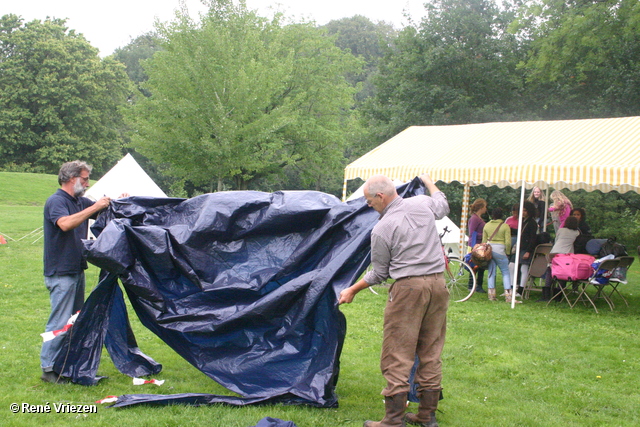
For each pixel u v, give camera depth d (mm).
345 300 3734
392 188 3695
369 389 4469
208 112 20938
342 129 30422
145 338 5875
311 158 28734
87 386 4285
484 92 27062
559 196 10094
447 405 4199
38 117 47750
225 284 4230
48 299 7707
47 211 4277
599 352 5828
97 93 49969
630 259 8422
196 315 4203
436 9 28328
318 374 3988
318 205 4285
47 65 48406
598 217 21125
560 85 24109
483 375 4984
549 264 9047
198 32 21453
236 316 4102
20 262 11094
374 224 4133
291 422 3531
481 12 27859
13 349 5207
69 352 4281
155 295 4195
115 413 3766
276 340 4172
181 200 4570
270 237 4367
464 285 9500
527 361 5461
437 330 3689
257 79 21469
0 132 46594
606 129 9344
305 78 27391
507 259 8891
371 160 11156
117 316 4684
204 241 4285
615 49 20203
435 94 26703
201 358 4273
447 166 9469
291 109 25703
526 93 26156
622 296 8805
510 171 8523
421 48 28188
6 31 50094
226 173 22281
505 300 8984
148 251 4191
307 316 4012
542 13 20234
